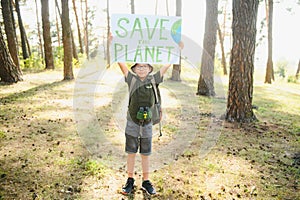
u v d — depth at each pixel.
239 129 5.80
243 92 6.26
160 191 3.31
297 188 3.47
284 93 12.93
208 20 9.38
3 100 7.20
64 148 4.41
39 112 6.34
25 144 4.48
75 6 23.98
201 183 3.52
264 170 3.94
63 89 9.01
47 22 14.67
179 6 12.63
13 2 19.11
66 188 3.27
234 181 3.60
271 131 5.80
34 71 13.31
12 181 3.35
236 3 6.03
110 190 3.28
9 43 10.45
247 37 6.05
